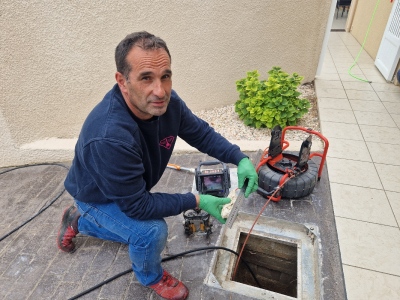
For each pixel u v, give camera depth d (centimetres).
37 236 191
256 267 205
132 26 272
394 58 385
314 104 359
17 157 269
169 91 104
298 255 168
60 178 252
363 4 611
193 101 345
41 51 244
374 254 162
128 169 105
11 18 222
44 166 271
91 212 136
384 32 435
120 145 102
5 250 181
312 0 357
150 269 134
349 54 548
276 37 361
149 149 126
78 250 177
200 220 174
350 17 723
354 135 279
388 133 280
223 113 354
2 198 229
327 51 574
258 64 368
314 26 380
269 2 331
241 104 312
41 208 217
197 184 195
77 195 132
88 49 263
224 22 316
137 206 112
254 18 332
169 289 141
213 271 159
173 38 296
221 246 175
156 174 141
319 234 173
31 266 169
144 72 95
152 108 103
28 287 156
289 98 295
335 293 142
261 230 184
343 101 351
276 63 381
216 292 146
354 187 212
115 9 258
